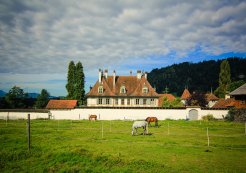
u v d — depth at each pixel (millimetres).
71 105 69312
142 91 74562
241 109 54156
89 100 73375
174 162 18906
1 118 61562
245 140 28703
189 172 16547
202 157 20438
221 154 21547
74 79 84250
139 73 78312
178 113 61594
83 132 34469
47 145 24125
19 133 32594
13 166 18016
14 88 89125
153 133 34594
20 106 89250
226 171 16781
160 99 96625
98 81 75312
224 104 75688
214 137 30812
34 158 19797
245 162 19031
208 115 60000
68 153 20391
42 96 95312
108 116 62312
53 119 61500
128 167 17438
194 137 30766
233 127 42562
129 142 26641
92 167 17562
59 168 17516
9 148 22656
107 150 22484
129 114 62125
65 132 34219
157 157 20297
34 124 45281
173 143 26266
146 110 62031
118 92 74625
